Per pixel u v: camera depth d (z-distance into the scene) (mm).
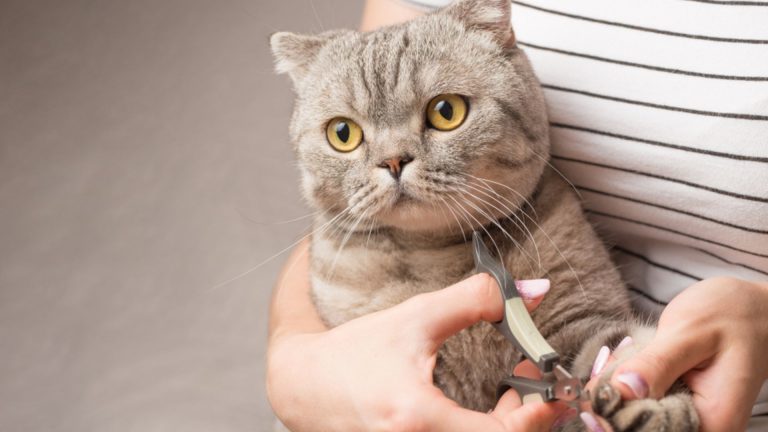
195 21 1330
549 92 611
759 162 563
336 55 605
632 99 590
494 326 521
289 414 546
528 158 583
